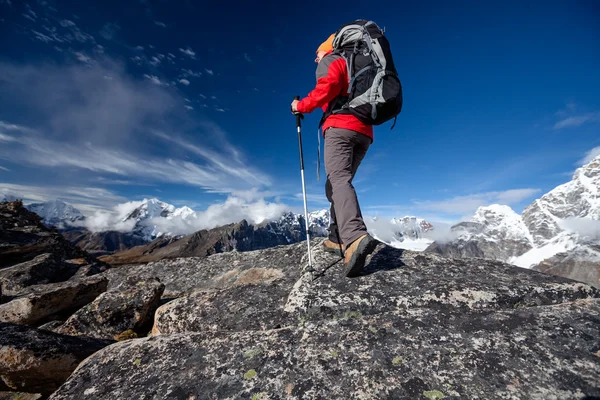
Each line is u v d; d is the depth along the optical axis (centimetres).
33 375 396
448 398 233
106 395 291
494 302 395
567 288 418
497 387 237
